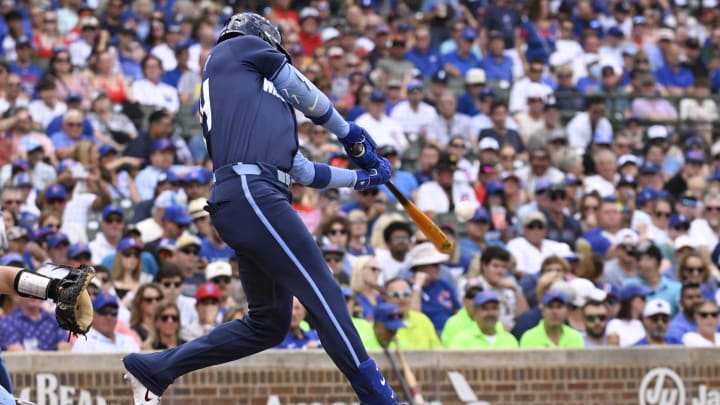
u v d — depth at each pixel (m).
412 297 38.97
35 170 46.09
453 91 57.59
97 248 41.34
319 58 57.53
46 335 34.31
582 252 44.81
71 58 53.88
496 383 34.94
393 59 58.59
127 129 50.47
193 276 39.31
